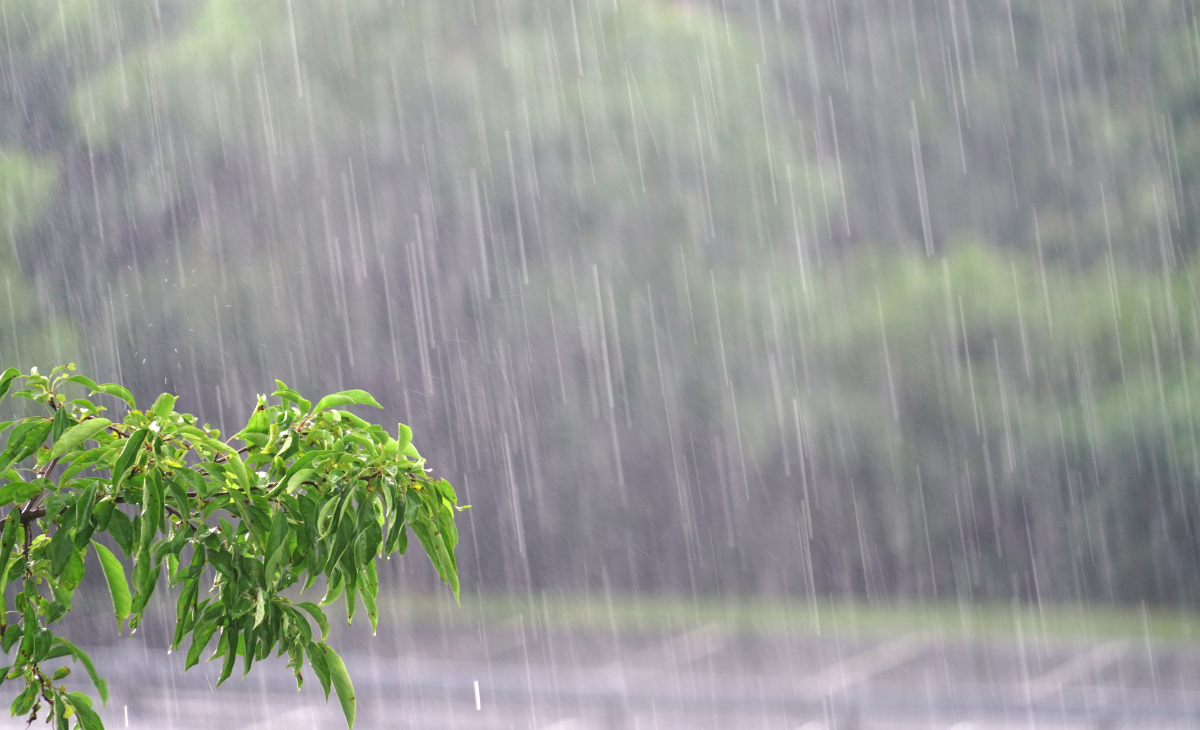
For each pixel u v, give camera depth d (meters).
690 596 32.81
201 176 38.16
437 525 4.23
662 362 37.31
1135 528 30.55
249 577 3.89
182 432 3.91
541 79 39.09
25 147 37.38
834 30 38.38
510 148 39.12
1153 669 18.77
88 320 35.97
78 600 30.52
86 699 4.11
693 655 22.16
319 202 39.06
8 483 4.00
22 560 4.03
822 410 34.88
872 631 25.39
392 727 16.23
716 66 38.03
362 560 3.88
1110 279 32.56
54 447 3.76
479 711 17.05
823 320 35.56
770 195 37.00
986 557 32.38
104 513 3.76
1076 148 34.31
